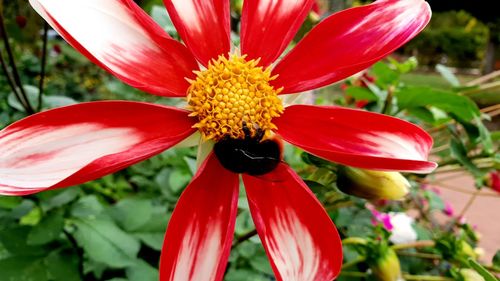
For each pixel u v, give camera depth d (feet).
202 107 0.37
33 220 0.60
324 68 0.38
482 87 0.76
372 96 0.72
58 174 0.30
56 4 0.31
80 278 0.58
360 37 0.39
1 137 0.30
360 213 0.67
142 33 0.36
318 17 0.78
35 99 0.63
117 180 0.90
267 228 0.35
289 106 0.40
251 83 0.38
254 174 0.36
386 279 0.55
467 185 2.09
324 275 0.33
